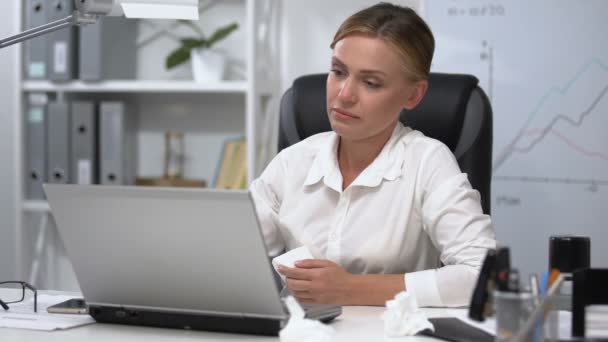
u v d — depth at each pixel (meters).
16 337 1.13
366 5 2.93
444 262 1.49
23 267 3.02
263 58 2.96
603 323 1.09
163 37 3.12
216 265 1.12
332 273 1.35
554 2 2.65
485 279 1.00
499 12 2.70
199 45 2.90
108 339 1.13
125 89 2.89
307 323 1.08
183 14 1.53
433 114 1.74
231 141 2.96
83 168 2.95
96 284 1.22
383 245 1.54
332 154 1.62
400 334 1.13
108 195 1.14
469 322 1.19
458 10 2.73
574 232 2.66
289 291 1.38
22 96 2.98
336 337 1.12
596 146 2.63
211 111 3.11
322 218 1.61
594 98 2.63
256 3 2.81
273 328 1.14
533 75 2.67
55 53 2.92
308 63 2.99
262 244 1.08
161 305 1.19
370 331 1.15
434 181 1.53
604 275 1.10
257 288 1.12
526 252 2.70
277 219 1.67
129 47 3.07
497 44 2.70
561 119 2.66
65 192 1.17
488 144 1.73
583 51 2.63
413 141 1.59
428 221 1.51
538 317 0.96
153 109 3.14
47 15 2.92
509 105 2.70
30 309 1.35
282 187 1.71
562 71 2.65
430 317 1.24
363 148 1.58
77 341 1.11
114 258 1.18
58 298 1.46
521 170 2.70
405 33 1.46
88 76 2.90
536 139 2.68
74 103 2.95
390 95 1.47
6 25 3.25
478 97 1.75
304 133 1.86
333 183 1.59
